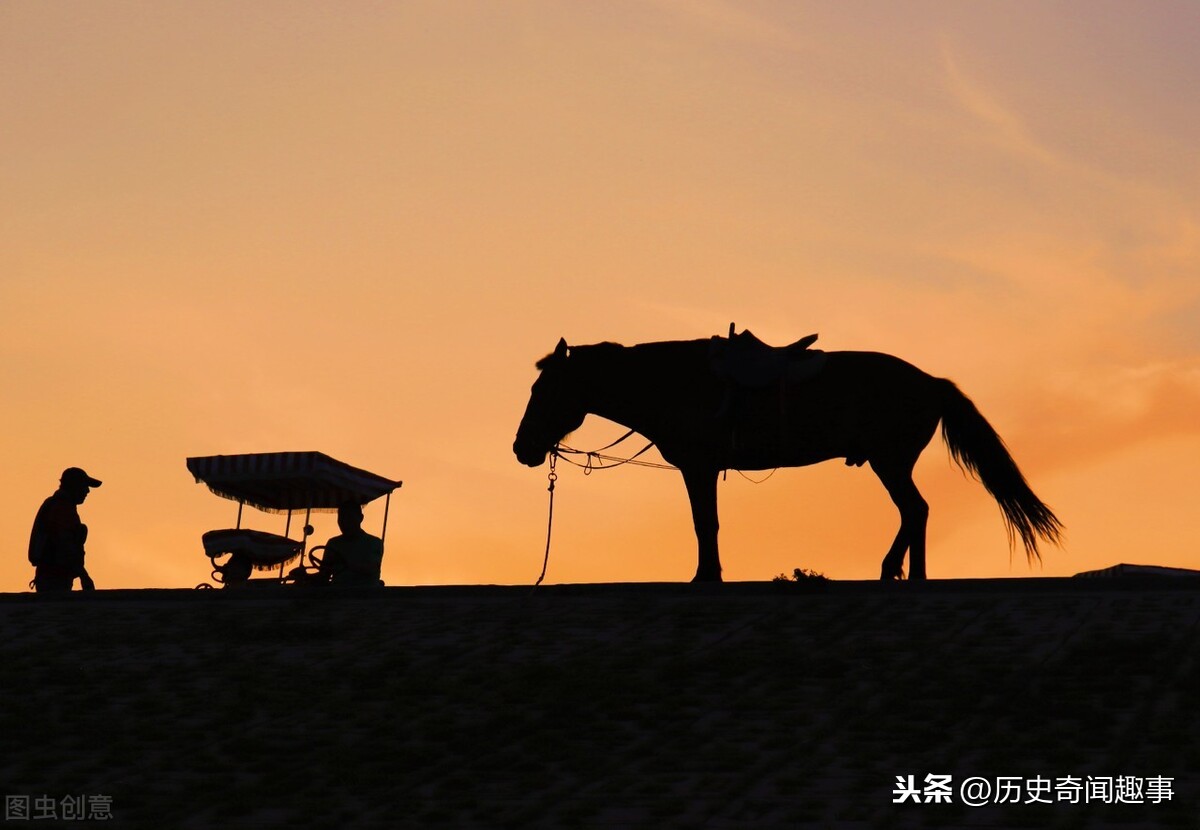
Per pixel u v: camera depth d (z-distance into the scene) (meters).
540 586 20.58
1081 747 13.13
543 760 13.74
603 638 17.80
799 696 15.02
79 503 23.23
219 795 13.41
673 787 12.81
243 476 24.77
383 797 13.14
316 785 13.52
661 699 15.26
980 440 19.94
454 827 12.34
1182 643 15.73
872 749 13.36
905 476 19.84
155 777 14.02
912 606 18.22
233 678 17.08
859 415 19.81
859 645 16.61
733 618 18.27
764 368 19.91
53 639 19.56
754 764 13.23
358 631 19.02
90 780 14.05
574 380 20.58
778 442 19.89
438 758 14.05
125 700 16.53
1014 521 19.83
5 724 15.66
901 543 19.73
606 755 13.73
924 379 20.09
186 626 19.81
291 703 15.98
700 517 20.09
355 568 21.53
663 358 20.44
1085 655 15.52
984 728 13.77
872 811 11.98
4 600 22.44
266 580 24.78
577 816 12.24
